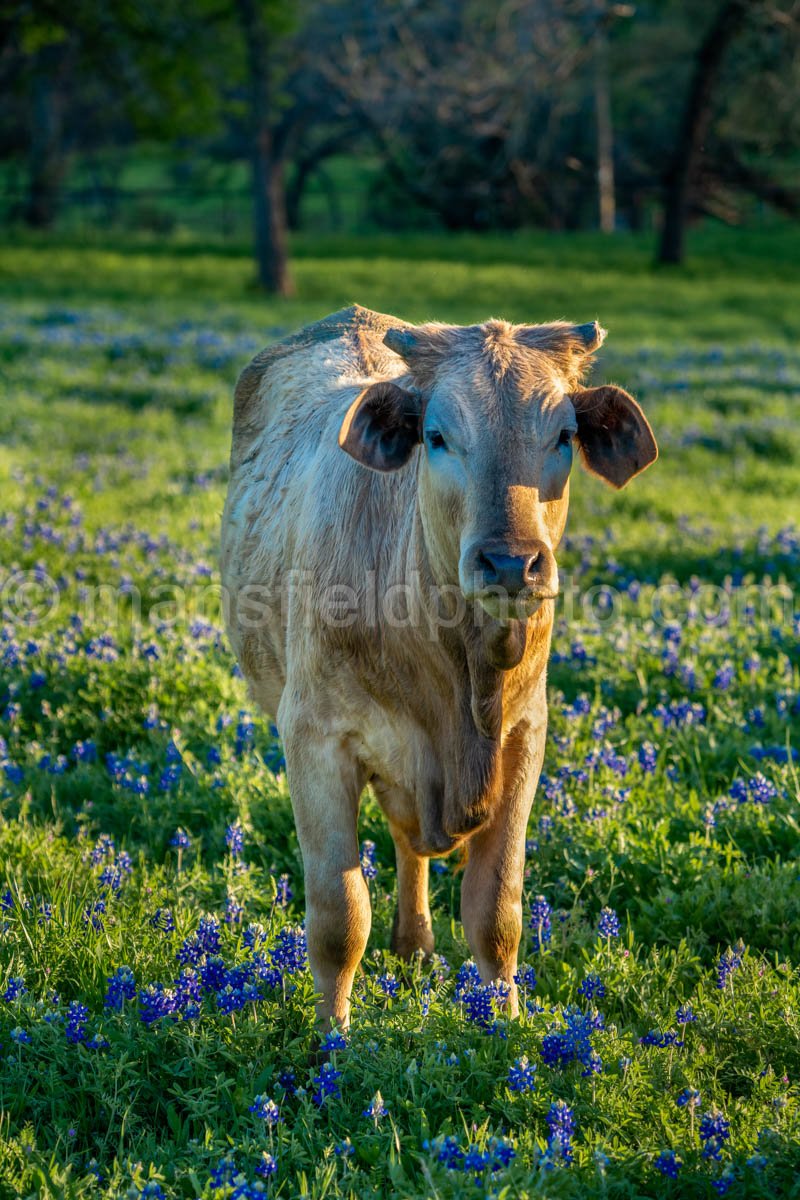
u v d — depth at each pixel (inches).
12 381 755.4
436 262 1605.6
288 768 205.3
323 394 249.0
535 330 179.6
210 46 1397.6
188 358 845.2
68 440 629.0
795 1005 195.8
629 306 1320.1
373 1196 153.0
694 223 2394.2
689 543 500.1
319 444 231.9
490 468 161.3
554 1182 153.8
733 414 762.2
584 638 356.5
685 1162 163.3
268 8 1339.8
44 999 188.5
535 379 167.6
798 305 1392.7
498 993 191.8
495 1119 174.6
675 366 922.7
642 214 2471.7
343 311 280.4
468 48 1424.7
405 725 195.5
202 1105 169.2
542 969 217.8
